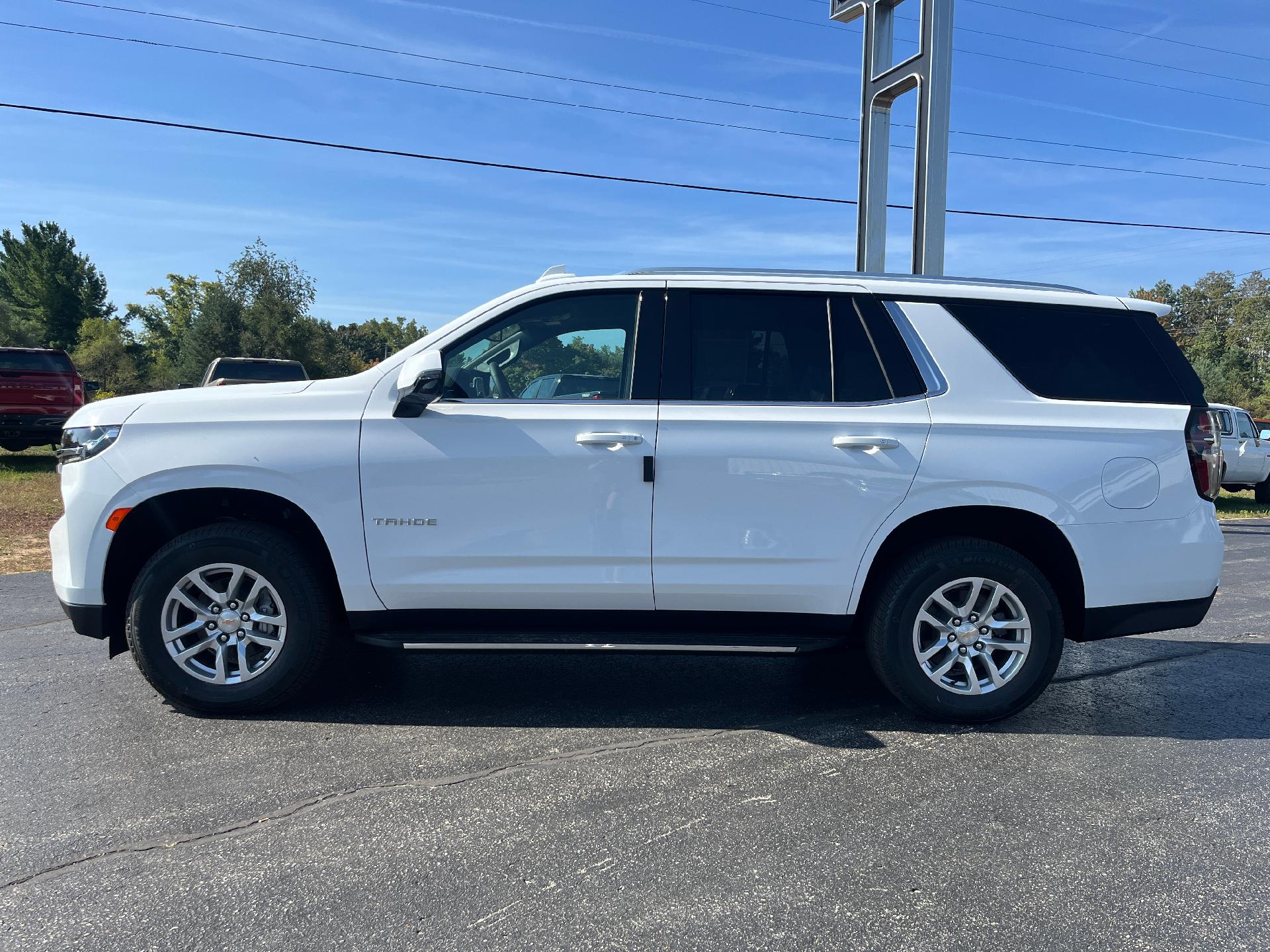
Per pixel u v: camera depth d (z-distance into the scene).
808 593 3.79
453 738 3.69
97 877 2.57
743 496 3.73
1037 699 4.08
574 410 3.76
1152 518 3.83
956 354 3.89
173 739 3.63
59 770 3.31
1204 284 96.81
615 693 4.32
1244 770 3.46
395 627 3.84
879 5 12.70
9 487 12.31
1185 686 4.61
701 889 2.54
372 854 2.72
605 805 3.08
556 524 3.72
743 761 3.49
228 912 2.40
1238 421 16.30
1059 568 3.94
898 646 3.83
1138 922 2.40
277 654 3.81
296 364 19.28
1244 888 2.58
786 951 2.26
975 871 2.66
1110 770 3.45
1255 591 7.60
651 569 3.75
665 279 3.97
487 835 2.85
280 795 3.12
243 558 3.73
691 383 3.83
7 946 2.23
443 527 3.72
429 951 2.24
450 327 3.92
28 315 75.88
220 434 3.69
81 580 3.73
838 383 3.86
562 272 4.14
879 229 13.01
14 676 4.45
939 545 3.82
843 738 3.75
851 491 3.74
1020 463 3.76
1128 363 3.96
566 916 2.40
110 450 3.70
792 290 3.96
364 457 3.70
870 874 2.63
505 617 3.84
